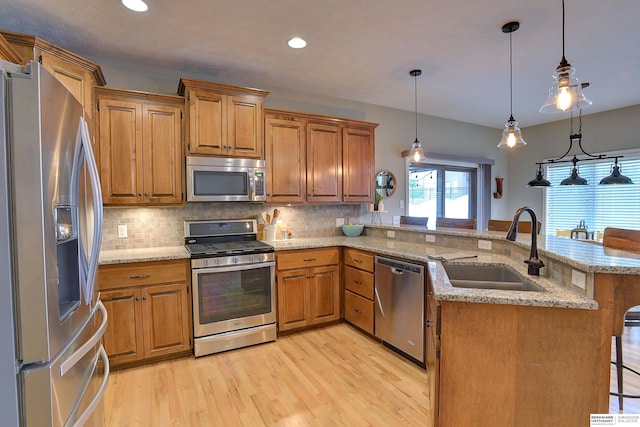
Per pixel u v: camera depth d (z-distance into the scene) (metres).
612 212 4.68
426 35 2.50
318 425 1.87
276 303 3.04
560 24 2.34
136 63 3.00
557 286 1.51
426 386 2.25
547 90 3.78
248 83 3.53
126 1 2.05
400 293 2.63
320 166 3.56
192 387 2.25
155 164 2.78
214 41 2.59
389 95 3.99
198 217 3.25
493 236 2.47
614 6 2.12
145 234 3.02
